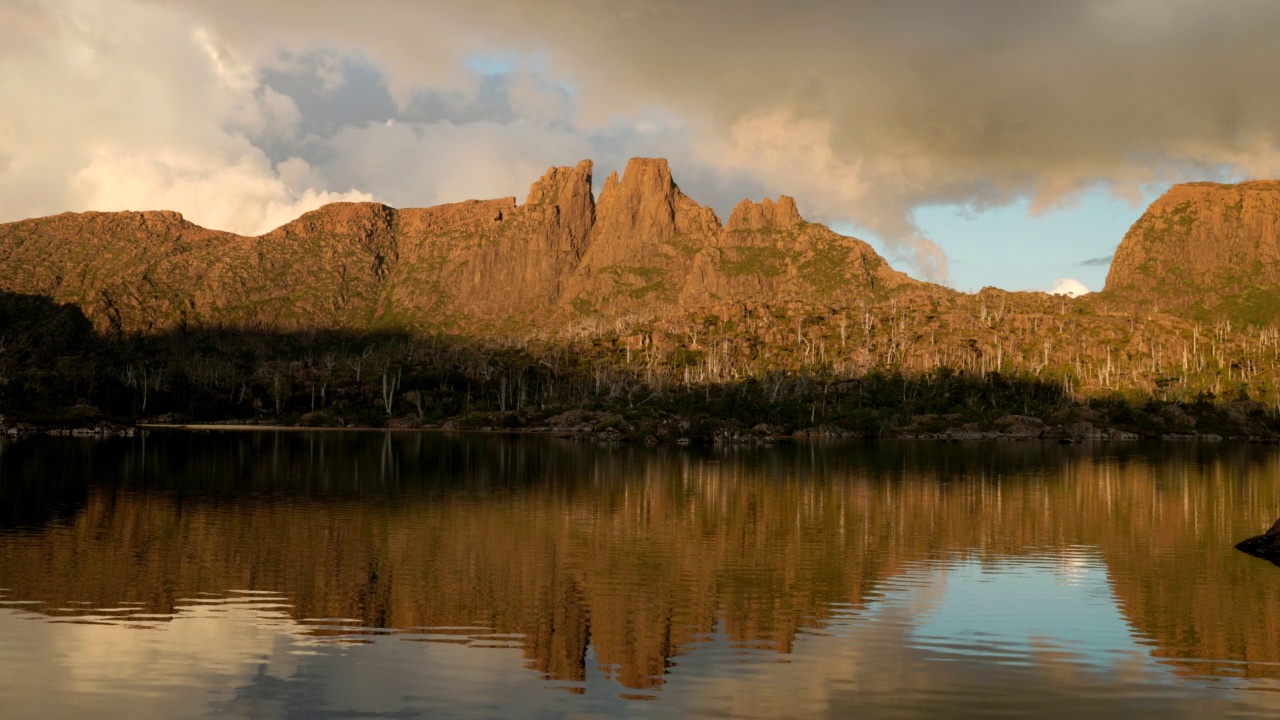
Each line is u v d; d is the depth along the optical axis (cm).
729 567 4488
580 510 6581
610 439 18038
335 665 2850
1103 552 5006
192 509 6231
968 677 2809
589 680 2750
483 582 4066
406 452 13062
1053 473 10438
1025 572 4422
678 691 2661
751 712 2498
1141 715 2495
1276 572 4466
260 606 3547
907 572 4406
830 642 3181
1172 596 3916
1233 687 2734
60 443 13275
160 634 3139
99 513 5950
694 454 13912
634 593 3903
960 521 6206
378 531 5419
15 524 5447
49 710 2428
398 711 2472
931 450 15488
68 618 3322
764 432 19300
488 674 2791
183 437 16138
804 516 6412
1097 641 3212
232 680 2691
